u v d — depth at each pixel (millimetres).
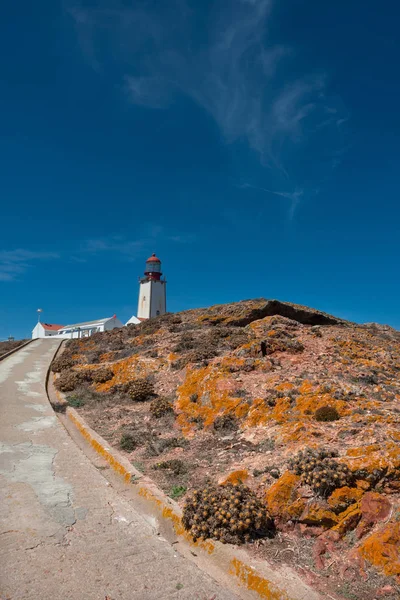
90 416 11586
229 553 5020
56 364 19391
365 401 8891
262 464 6793
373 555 4707
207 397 10742
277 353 13578
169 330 21422
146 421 10836
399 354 15969
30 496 6422
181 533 5648
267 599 4363
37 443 9070
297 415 8664
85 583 4449
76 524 5691
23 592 4211
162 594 4383
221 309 24016
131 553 5121
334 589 4402
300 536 5297
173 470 7504
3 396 13492
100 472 7754
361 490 5422
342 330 19406
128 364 15609
